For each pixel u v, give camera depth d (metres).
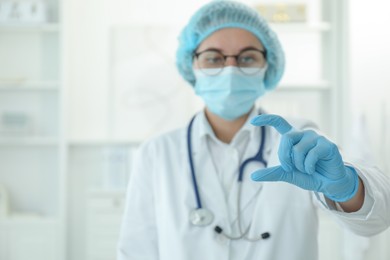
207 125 1.49
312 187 0.95
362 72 3.24
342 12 3.32
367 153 2.98
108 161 3.36
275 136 1.47
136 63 3.61
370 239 2.88
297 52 3.61
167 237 1.37
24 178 3.60
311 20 3.60
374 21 3.26
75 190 3.59
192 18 1.58
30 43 3.60
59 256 3.32
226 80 1.45
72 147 3.59
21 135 3.47
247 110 1.50
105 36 3.62
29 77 3.59
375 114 3.20
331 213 1.15
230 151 1.46
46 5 3.43
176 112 3.59
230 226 1.35
